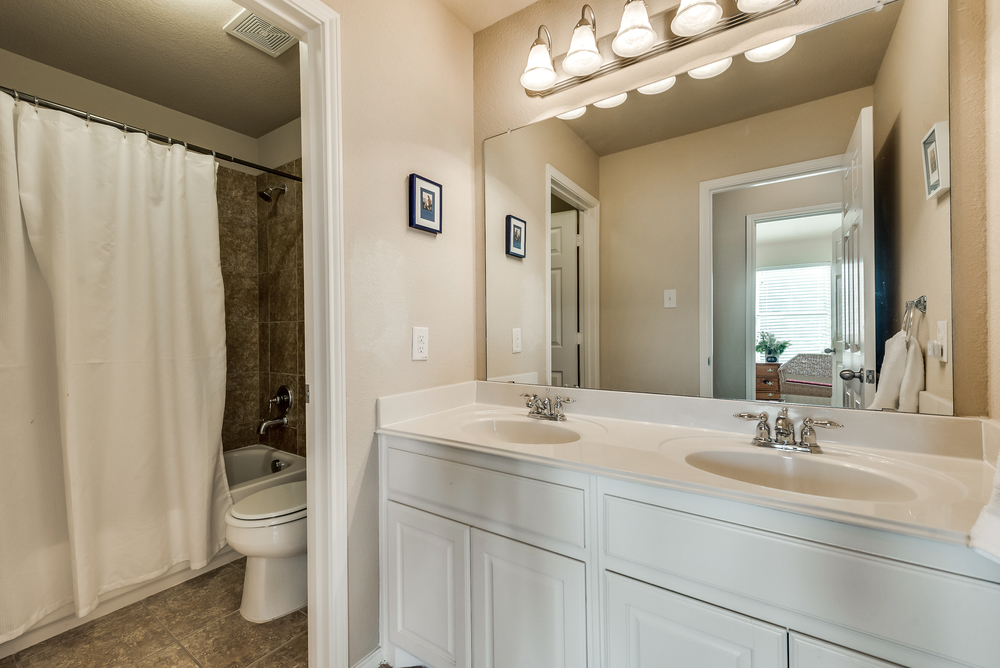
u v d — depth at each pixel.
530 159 1.73
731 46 1.34
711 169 1.38
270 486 2.21
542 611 1.06
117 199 1.75
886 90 1.12
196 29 1.79
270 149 2.69
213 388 2.03
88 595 1.60
